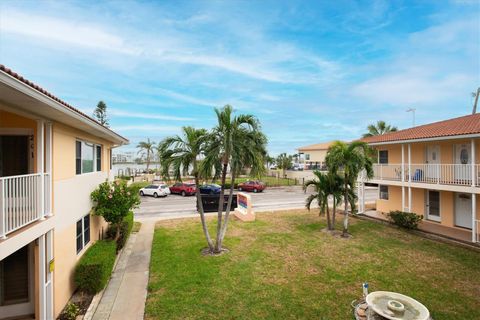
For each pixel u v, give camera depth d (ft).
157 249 36.99
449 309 21.76
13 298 21.52
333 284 26.35
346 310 21.80
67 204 23.85
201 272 29.14
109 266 26.68
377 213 59.31
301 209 67.62
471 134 37.60
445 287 25.58
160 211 66.59
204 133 34.91
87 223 30.99
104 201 31.71
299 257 33.63
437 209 49.24
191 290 25.25
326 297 23.86
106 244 29.84
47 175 20.29
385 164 55.21
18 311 21.38
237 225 50.55
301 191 107.45
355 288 25.52
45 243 20.66
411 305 18.66
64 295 22.91
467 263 31.48
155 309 22.11
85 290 24.40
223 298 23.77
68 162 24.23
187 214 62.90
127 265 32.04
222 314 21.34
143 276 28.91
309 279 27.45
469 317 20.67
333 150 42.75
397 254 34.58
